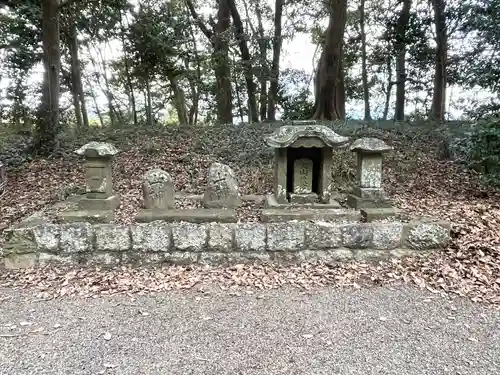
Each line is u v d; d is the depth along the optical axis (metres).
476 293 3.21
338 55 9.83
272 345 2.51
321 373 2.21
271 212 4.23
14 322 2.86
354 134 7.98
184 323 2.81
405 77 12.26
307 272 3.70
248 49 11.02
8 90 12.20
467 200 5.57
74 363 2.35
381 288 3.37
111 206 4.42
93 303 3.15
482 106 7.05
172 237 3.87
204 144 7.96
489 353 2.41
